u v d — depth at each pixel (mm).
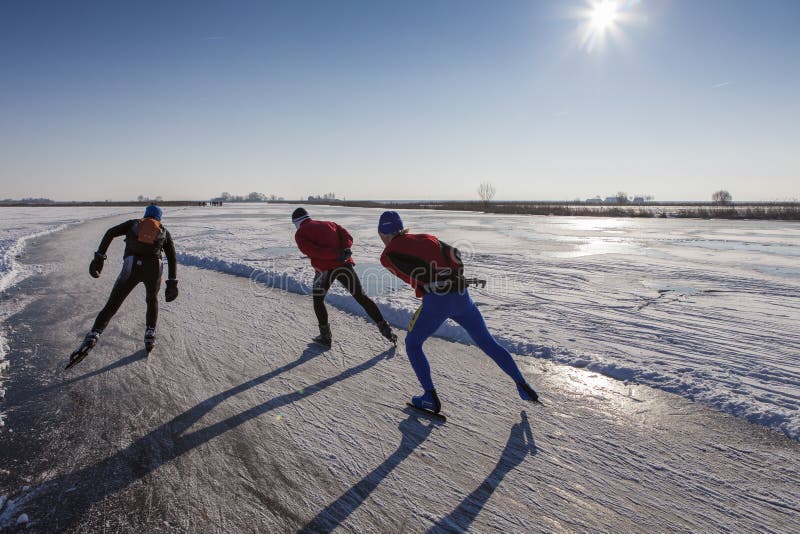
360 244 12734
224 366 3754
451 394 3252
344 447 2576
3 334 4598
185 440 2629
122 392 3252
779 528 1934
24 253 10773
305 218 4012
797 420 2713
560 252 11258
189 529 1938
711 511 2047
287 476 2309
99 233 16094
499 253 11031
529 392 2943
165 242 4094
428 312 2877
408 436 2693
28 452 2490
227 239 14109
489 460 2451
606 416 2908
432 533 1928
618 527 1956
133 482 2244
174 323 4957
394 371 3672
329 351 4125
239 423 2828
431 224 23422
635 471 2344
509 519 2008
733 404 2955
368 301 4184
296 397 3193
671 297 6117
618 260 9719
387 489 2213
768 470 2334
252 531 1932
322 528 1954
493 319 5012
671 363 3689
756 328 4664
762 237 15586
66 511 2029
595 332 4531
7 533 1877
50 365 3762
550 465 2402
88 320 5102
